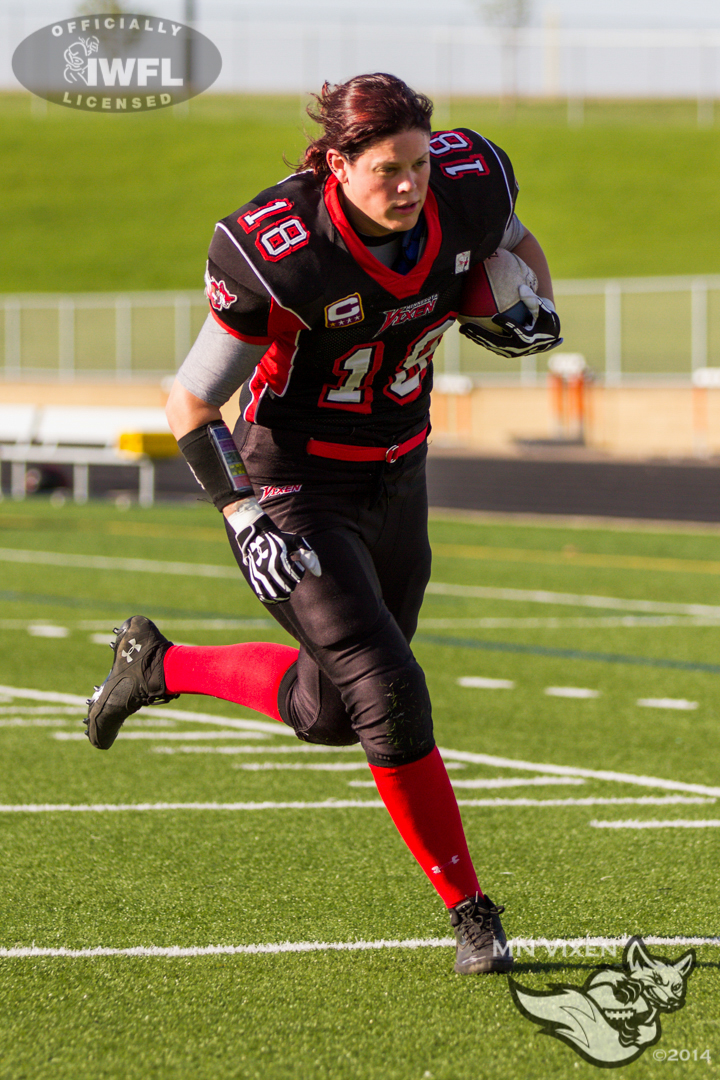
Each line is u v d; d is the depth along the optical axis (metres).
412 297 11.85
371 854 16.23
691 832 17.17
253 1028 11.02
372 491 12.84
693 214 153.38
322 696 13.05
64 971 12.32
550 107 183.38
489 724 23.88
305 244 11.40
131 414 71.25
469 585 42.22
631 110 183.25
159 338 127.56
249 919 13.84
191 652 14.28
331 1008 11.46
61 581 41.88
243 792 19.25
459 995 11.76
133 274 150.50
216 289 11.62
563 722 24.03
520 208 155.88
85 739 22.59
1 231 162.00
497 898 14.60
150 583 41.56
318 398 12.39
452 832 12.43
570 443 108.00
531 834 17.14
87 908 14.17
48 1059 10.44
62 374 132.62
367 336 11.92
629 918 13.89
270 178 170.50
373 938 13.27
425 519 13.70
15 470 73.62
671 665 29.59
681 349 110.69
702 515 64.19
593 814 18.11
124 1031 10.98
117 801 18.66
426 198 11.92
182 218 164.00
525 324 12.63
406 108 10.96
